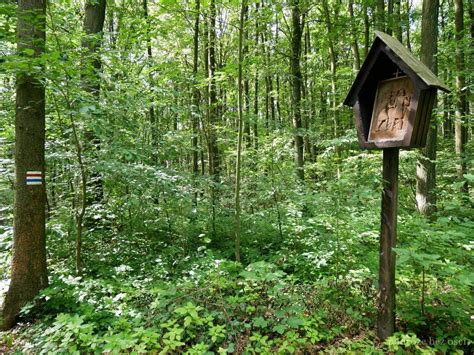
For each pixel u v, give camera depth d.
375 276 3.78
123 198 5.72
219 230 6.40
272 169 6.11
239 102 5.34
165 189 5.47
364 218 4.89
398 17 8.67
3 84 4.77
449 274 3.04
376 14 8.62
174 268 5.04
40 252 4.17
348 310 3.29
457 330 3.02
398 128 2.93
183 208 6.01
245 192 6.45
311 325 3.29
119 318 3.28
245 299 3.57
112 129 5.20
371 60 3.10
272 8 5.68
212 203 6.68
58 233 5.45
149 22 7.15
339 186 4.07
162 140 6.32
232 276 4.09
